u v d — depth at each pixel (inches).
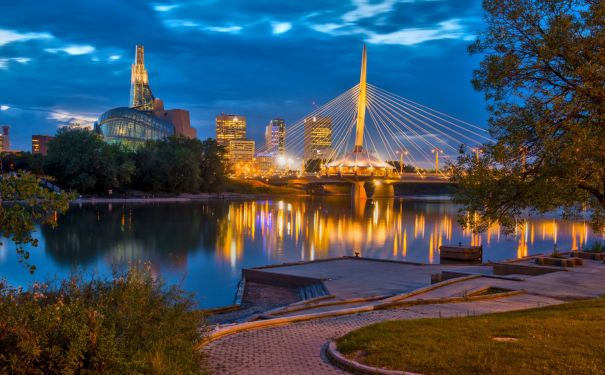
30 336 271.9
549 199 628.1
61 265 1581.0
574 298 731.4
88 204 4338.1
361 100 7003.0
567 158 575.8
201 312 417.7
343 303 784.3
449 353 370.6
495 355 360.8
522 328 442.6
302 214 3959.2
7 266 1553.9
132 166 5128.0
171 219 3189.0
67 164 4670.3
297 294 1041.5
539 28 644.7
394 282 1033.5
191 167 5831.7
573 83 619.8
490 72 659.4
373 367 352.2
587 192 671.1
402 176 6195.9
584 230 2869.1
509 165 657.0
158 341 335.6
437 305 666.2
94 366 284.8
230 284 1295.5
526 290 791.1
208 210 4084.6
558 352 366.0
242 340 459.8
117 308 345.1
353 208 4940.9
